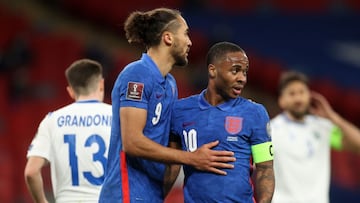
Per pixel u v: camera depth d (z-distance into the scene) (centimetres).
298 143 2420
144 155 1495
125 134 1506
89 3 6069
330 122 2456
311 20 6372
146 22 1579
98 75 1933
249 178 1562
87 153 1864
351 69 5838
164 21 1572
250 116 1555
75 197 1861
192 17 6134
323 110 2362
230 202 1522
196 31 5919
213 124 1550
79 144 1867
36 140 1902
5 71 4931
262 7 6400
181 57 1594
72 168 1867
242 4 6359
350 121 5531
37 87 4969
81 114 1891
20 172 4219
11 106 4719
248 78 5697
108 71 5169
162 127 1573
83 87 1912
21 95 4869
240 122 1546
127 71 1547
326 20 6381
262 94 5641
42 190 1895
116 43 5853
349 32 6278
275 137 2416
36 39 5281
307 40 6112
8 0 5784
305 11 6438
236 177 1529
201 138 1554
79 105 1906
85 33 5875
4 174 4109
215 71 1558
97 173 1862
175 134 1608
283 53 5922
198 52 5675
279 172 2405
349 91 5622
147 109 1535
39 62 5116
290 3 6444
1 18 5497
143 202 1553
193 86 5269
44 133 1897
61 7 6059
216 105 1574
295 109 2434
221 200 1522
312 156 2430
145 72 1538
